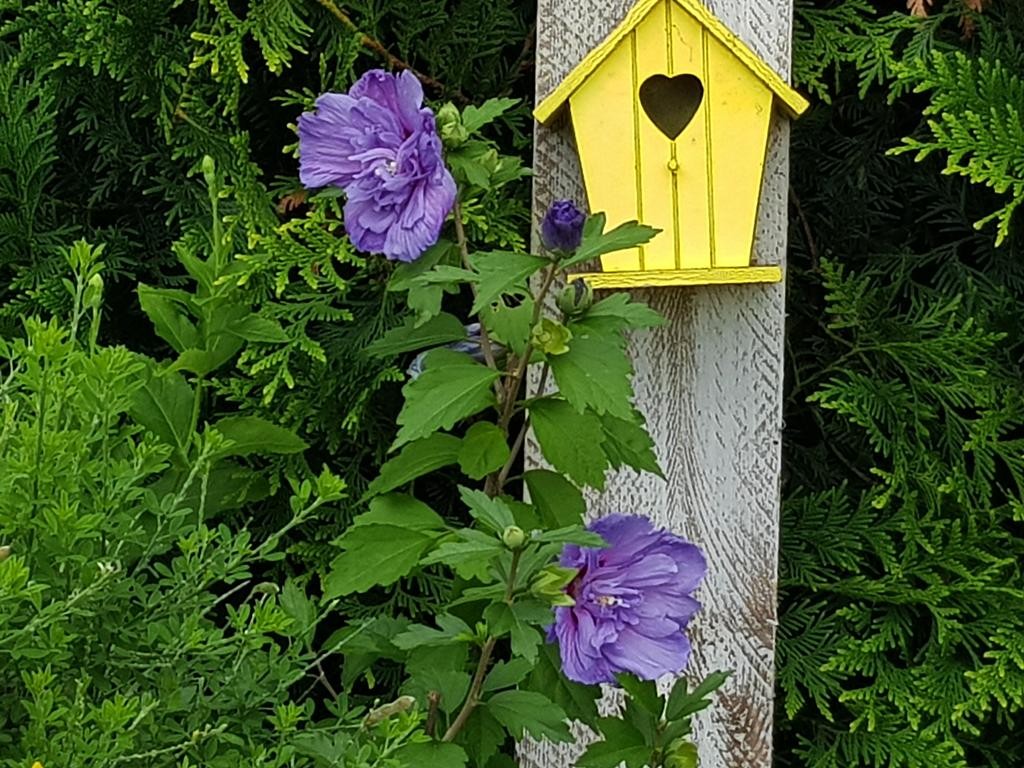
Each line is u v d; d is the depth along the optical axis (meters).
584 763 1.07
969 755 1.69
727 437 1.37
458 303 1.78
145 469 1.10
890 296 1.65
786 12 1.35
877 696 1.64
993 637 1.55
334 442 1.66
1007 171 1.50
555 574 0.99
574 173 1.37
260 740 1.09
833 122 1.79
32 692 0.93
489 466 1.12
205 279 1.32
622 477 1.39
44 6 1.70
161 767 1.00
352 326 1.71
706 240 1.30
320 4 1.63
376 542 1.14
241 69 1.56
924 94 1.74
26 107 1.77
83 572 1.01
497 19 1.70
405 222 1.10
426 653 1.15
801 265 1.79
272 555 1.11
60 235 1.77
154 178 1.75
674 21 1.28
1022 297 1.68
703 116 1.29
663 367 1.38
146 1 1.67
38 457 1.00
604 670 1.02
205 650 1.02
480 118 1.15
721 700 1.39
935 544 1.59
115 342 1.85
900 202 1.78
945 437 1.62
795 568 1.67
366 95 1.12
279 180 1.73
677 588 1.04
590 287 1.13
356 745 1.02
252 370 1.57
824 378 1.76
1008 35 1.60
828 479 1.75
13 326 1.73
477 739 1.12
